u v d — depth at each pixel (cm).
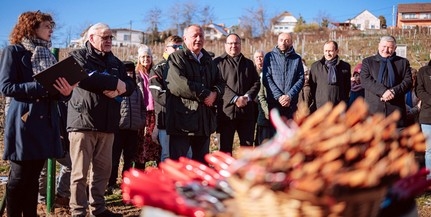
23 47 409
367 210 155
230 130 613
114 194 610
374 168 150
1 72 396
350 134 153
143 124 631
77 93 461
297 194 146
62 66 393
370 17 9088
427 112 629
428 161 590
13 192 412
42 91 399
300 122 169
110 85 445
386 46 622
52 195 517
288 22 9231
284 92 632
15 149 400
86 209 481
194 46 516
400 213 182
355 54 3603
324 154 150
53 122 416
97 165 481
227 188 184
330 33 5547
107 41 471
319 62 696
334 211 147
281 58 641
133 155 645
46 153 407
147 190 185
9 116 404
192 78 513
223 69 616
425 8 8194
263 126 648
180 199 179
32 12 418
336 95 681
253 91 617
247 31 6925
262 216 155
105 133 474
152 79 577
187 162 223
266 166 153
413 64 2847
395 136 159
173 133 508
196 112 508
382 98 605
